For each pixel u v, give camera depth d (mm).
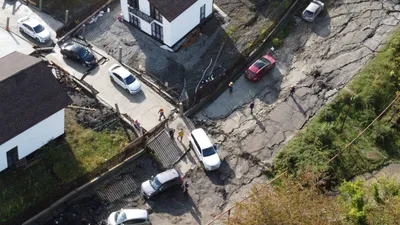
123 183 46812
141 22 57469
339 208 39844
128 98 52969
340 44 59844
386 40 60062
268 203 37875
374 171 49094
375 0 64062
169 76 55000
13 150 45531
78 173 46469
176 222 44719
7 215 43188
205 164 47594
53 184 45562
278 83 56094
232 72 55750
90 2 62094
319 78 56500
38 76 46719
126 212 43531
